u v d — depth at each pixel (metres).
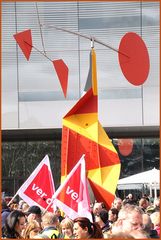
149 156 41.84
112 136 42.09
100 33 41.34
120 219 7.38
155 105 40.88
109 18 41.41
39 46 41.53
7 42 41.31
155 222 11.14
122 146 41.97
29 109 41.34
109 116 41.12
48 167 14.23
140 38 37.69
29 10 41.50
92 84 14.02
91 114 13.94
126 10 41.41
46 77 41.41
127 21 41.44
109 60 41.22
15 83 41.41
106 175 13.76
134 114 41.06
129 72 38.12
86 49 41.50
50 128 41.28
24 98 41.34
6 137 41.81
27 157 41.91
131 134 41.88
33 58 41.47
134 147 41.94
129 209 7.36
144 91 40.84
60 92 41.34
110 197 13.65
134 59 37.81
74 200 11.88
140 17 41.25
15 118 41.34
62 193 11.91
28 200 14.19
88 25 41.69
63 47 41.56
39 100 41.31
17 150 41.88
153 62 40.72
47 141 42.09
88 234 8.79
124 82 41.06
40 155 41.97
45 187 14.20
